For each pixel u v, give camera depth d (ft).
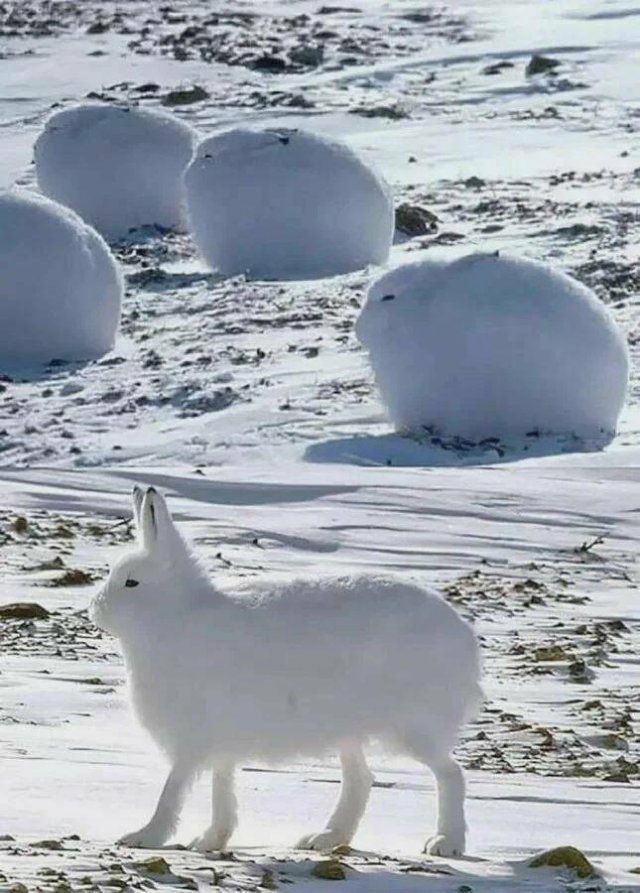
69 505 91.61
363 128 236.22
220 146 173.68
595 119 234.79
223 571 75.25
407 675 30.63
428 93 256.73
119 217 192.03
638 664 58.49
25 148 234.99
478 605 70.54
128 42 296.10
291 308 154.30
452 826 30.83
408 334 120.37
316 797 35.70
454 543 85.97
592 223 175.63
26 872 25.38
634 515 93.76
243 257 171.12
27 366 142.92
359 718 30.60
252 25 311.06
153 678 30.66
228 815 31.01
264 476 99.81
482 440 118.83
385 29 306.55
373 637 30.55
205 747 30.53
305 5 332.19
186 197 175.32
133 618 30.60
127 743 40.06
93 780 35.35
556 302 120.67
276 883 26.43
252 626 30.50
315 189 169.89
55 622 60.54
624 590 76.69
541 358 118.93
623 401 123.13
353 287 161.17
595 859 30.45
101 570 73.41
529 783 38.52
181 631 30.50
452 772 30.99
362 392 128.67
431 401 119.34
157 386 132.36
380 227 172.04
